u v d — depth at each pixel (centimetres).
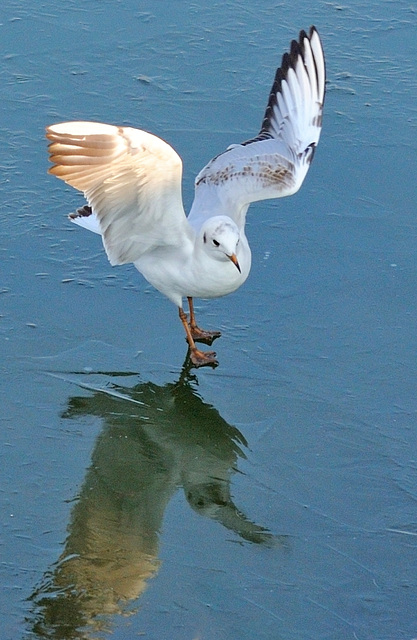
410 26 1424
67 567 745
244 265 911
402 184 1180
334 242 1098
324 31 1408
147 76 1317
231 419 897
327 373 944
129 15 1425
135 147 781
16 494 809
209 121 1251
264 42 1382
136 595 725
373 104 1293
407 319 1005
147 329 988
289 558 763
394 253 1087
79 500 810
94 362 944
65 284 1026
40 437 867
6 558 749
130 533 782
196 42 1379
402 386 930
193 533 788
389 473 841
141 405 906
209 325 996
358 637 700
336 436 878
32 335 965
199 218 923
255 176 938
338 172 1195
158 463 854
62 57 1341
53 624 698
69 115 1244
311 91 977
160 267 913
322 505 812
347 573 750
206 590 733
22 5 1433
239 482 837
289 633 701
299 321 1002
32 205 1117
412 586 741
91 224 975
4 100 1262
